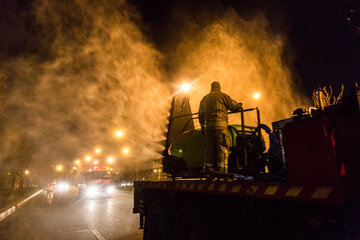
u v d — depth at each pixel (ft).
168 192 17.06
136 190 23.30
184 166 16.70
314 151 7.09
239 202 10.50
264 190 8.74
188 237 13.87
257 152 13.64
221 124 13.25
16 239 24.25
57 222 33.81
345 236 6.44
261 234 9.14
